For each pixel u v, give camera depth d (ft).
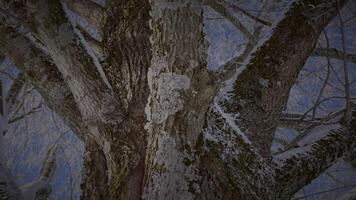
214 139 6.32
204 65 6.07
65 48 6.71
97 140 6.73
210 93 5.86
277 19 8.50
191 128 5.94
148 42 7.37
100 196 6.41
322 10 8.36
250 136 7.06
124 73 7.28
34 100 15.92
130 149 6.31
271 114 7.52
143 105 6.71
